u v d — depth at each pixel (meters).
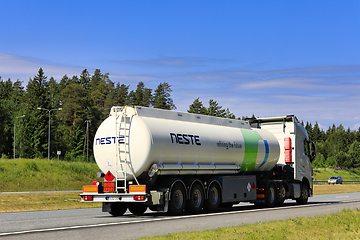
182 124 17.30
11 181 41.75
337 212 17.50
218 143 18.48
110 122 16.23
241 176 20.00
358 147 136.88
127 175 15.76
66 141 105.06
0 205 21.61
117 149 15.82
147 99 120.19
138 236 10.41
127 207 17.25
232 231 11.05
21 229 11.85
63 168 47.91
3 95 145.88
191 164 17.14
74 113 106.88
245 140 20.34
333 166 116.19
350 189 50.56
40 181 43.50
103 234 10.76
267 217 15.31
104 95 134.00
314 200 28.86
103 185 15.98
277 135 23.83
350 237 11.20
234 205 23.45
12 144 101.56
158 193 15.44
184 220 14.16
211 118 19.33
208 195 17.73
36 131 103.06
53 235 10.59
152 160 15.59
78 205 23.28
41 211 19.22
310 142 25.12
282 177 23.31
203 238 9.88
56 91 158.12
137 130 15.70
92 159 68.50
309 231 11.70
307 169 24.55
